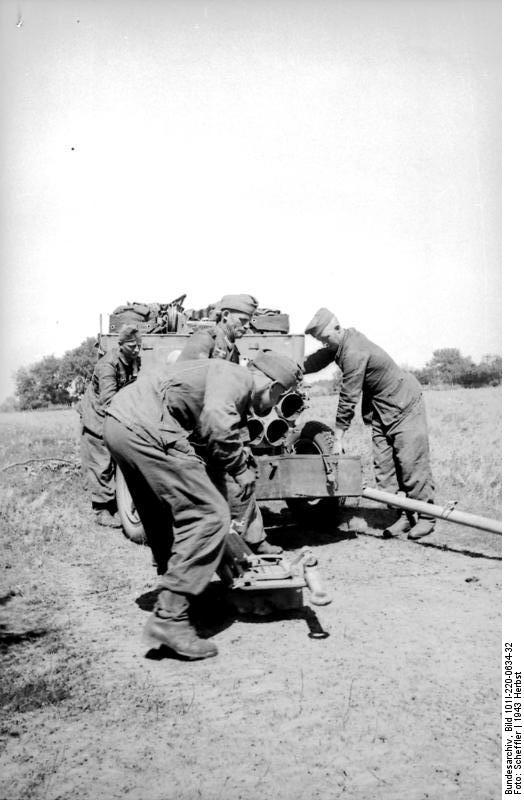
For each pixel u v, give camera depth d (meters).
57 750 2.97
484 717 3.22
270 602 4.49
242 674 3.67
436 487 8.26
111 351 7.07
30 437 11.89
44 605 4.76
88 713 3.27
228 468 3.94
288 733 3.10
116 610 4.66
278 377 5.43
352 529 6.88
